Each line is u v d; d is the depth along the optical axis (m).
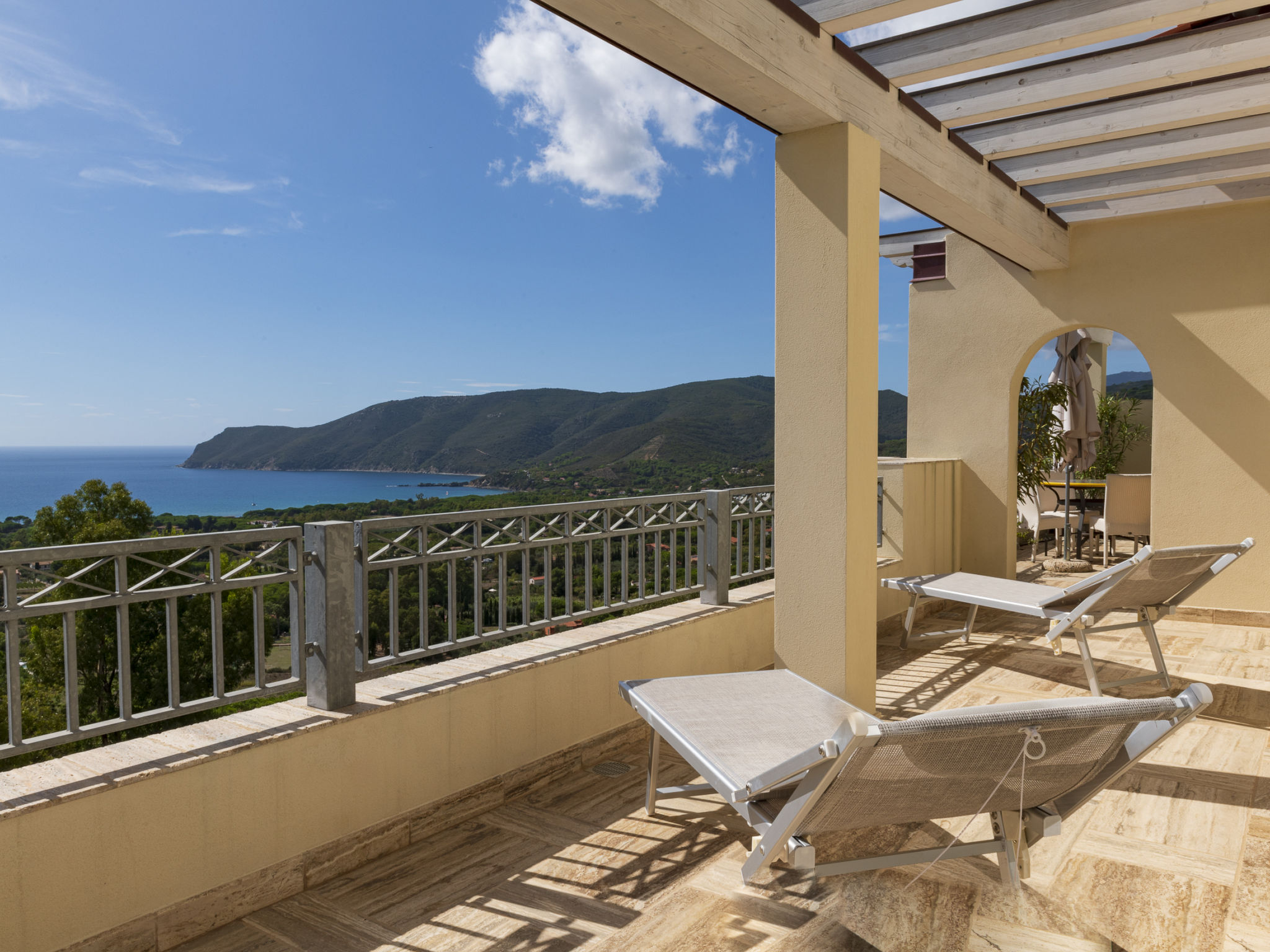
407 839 2.71
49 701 8.12
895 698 4.33
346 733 2.53
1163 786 3.14
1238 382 5.76
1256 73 4.05
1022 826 1.82
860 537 3.63
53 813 1.92
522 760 3.12
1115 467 10.89
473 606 3.21
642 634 3.66
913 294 7.12
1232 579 5.86
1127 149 4.89
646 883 2.44
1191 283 5.90
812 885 1.75
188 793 2.16
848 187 3.48
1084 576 7.70
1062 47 3.47
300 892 2.41
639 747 3.62
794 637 3.70
